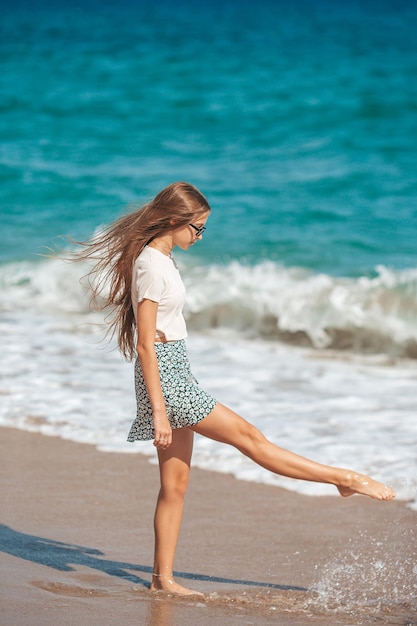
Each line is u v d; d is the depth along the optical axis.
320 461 12.30
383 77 55.38
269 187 35.28
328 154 40.12
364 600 8.21
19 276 25.83
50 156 41.44
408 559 9.38
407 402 15.77
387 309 20.77
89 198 34.75
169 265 7.98
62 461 12.47
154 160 40.16
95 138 44.72
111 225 8.56
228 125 45.84
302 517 10.73
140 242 8.03
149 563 9.13
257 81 55.81
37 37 78.38
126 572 8.81
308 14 101.00
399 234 29.03
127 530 10.07
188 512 10.88
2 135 45.72
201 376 17.47
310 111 47.50
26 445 13.10
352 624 7.55
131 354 8.50
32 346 19.36
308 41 73.56
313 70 58.66
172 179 36.81
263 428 13.91
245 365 18.69
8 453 12.76
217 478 12.06
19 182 37.25
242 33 79.75
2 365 17.53
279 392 16.36
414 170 37.12
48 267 25.70
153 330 7.80
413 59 62.19
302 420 14.45
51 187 36.47
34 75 60.00
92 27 86.00
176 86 55.22
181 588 8.30
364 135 42.97
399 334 20.22
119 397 15.52
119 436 13.51
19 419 14.19
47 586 8.20
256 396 16.02
